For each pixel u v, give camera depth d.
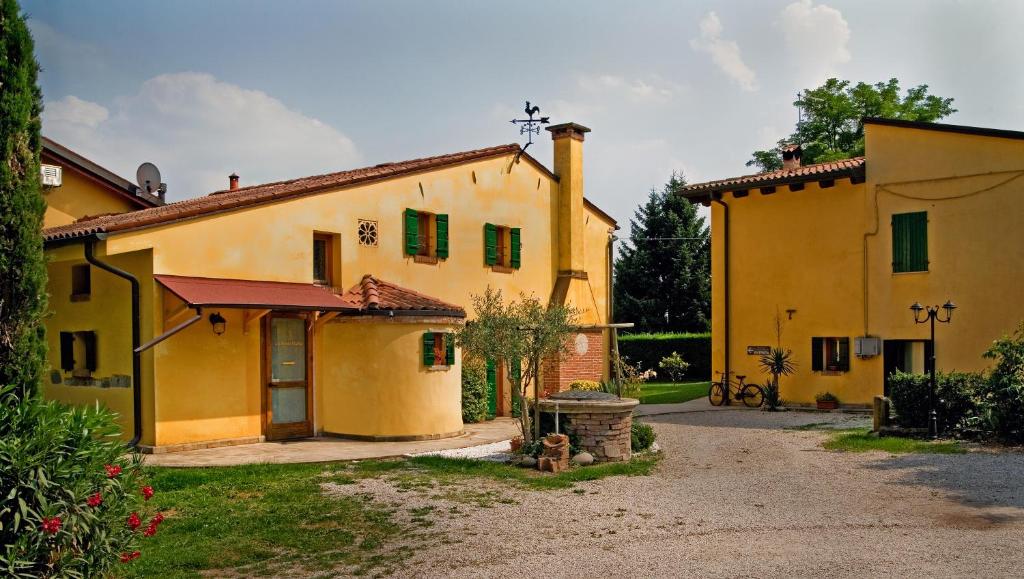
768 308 20.92
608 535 8.03
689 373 35.72
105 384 13.59
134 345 12.62
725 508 9.14
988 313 17.52
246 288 13.25
